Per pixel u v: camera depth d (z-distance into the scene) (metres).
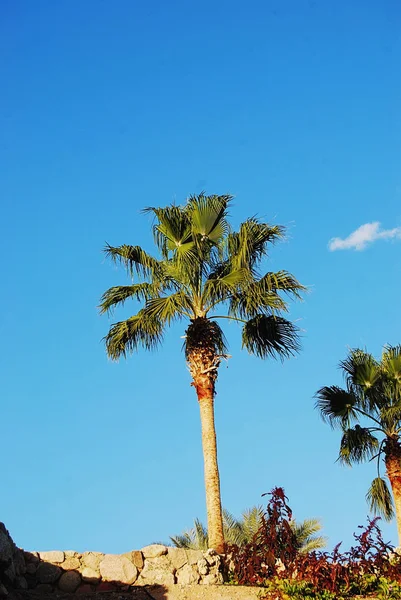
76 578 11.91
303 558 12.43
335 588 12.08
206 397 15.55
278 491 13.13
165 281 16.61
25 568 11.69
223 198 16.75
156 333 16.38
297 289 16.38
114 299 16.72
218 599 11.89
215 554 13.00
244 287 16.00
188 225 16.75
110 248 16.61
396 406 19.50
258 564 12.62
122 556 12.38
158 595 11.97
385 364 20.38
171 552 12.64
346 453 19.94
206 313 16.48
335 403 20.11
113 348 16.48
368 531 13.00
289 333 16.83
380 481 19.73
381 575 12.65
